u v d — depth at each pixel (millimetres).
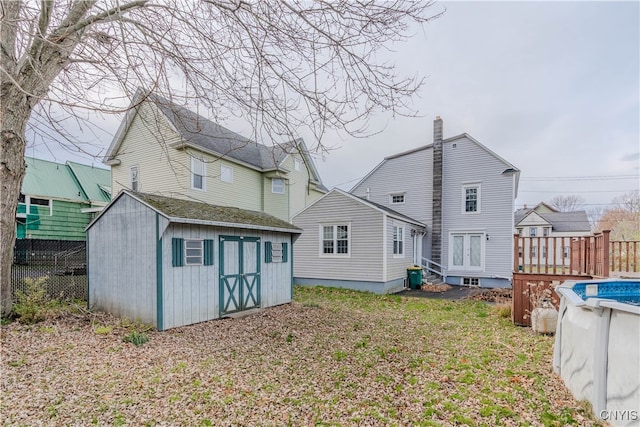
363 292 12359
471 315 8203
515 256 7480
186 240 6773
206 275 7180
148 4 3756
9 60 4793
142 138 13680
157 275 6238
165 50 3771
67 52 4082
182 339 5633
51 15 3889
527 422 2945
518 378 3979
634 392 2529
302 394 3578
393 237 13375
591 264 7004
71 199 17891
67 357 4445
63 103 3121
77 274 10008
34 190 16766
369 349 5203
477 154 15516
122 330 5895
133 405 3240
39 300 6773
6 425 2832
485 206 15227
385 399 3471
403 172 17344
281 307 8906
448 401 3408
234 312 7809
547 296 6664
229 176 15055
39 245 13133
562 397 3439
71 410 3109
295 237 10148
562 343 3996
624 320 2688
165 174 13164
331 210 13672
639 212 34500
